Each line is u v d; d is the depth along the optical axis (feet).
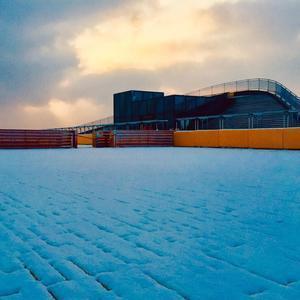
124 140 89.30
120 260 8.65
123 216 13.30
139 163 37.63
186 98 117.29
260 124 90.07
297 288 6.99
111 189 19.76
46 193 18.61
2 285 7.32
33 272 7.98
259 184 21.34
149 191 18.97
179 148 79.51
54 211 14.26
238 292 6.80
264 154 51.93
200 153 56.49
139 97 136.26
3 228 11.79
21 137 81.97
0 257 8.98
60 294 6.84
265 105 99.45
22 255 9.12
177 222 12.32
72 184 21.88
